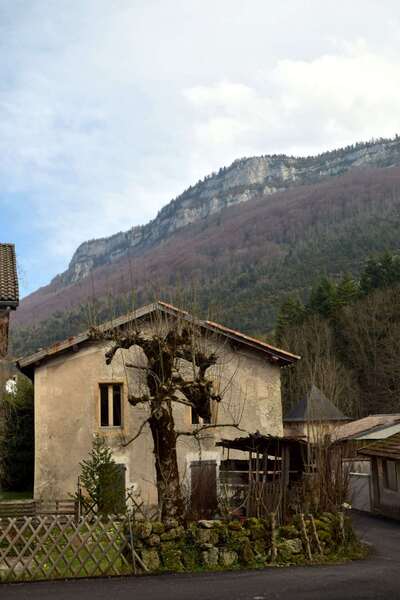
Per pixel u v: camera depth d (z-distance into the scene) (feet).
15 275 70.79
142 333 64.18
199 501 59.72
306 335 194.90
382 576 39.34
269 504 48.24
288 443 53.52
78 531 41.06
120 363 78.23
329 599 33.32
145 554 41.65
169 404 47.62
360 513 86.84
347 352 195.83
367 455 84.74
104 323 66.95
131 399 48.88
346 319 198.59
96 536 41.34
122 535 42.01
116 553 41.27
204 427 49.78
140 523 42.83
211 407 69.87
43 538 40.52
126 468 75.72
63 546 41.70
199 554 42.68
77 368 77.82
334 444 54.95
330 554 46.34
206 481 66.80
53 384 77.15
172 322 58.90
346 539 48.62
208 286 338.54
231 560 42.96
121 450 76.13
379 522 75.77
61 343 76.79
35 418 76.18
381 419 126.52
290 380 172.86
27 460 96.99
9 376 70.03
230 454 78.13
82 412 76.79
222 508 52.49
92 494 63.46
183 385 49.52
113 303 60.54
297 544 45.09
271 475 58.95
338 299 213.46
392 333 186.39
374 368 187.93
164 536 42.55
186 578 39.40
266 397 80.79
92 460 69.72
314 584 37.04
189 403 50.29
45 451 75.31
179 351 51.52
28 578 39.32
